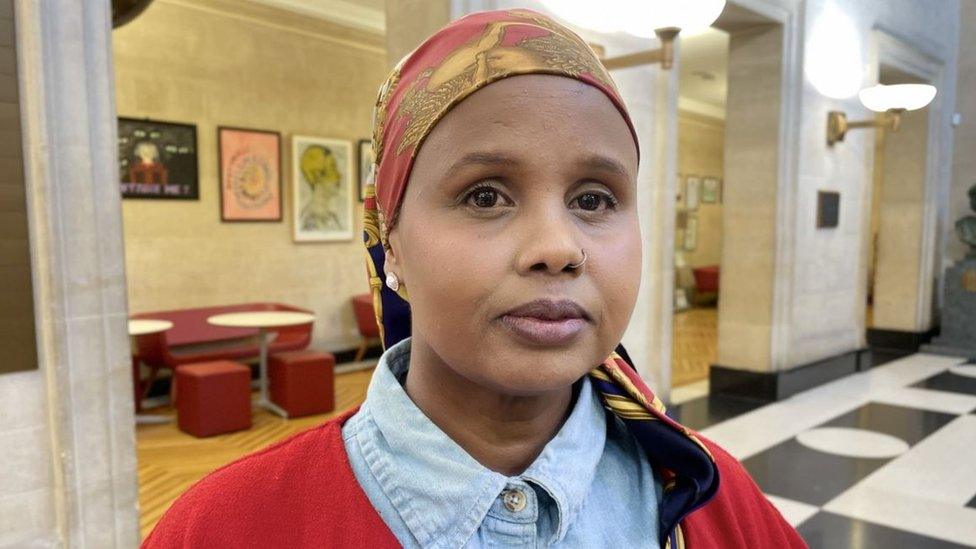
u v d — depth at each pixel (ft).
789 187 16.89
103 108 6.74
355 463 1.77
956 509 10.34
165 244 18.45
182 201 18.70
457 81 1.46
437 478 1.65
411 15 9.31
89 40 6.59
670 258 13.64
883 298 25.39
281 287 21.09
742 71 16.88
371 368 22.35
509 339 1.42
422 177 1.50
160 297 18.44
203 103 18.94
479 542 1.64
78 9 6.48
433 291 1.45
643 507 1.89
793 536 2.40
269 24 20.13
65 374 6.66
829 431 14.25
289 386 16.34
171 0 18.08
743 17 15.66
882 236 25.40
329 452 1.80
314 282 21.95
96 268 6.79
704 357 23.62
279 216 20.86
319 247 22.03
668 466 1.94
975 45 25.35
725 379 17.44
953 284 23.75
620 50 12.20
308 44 21.16
